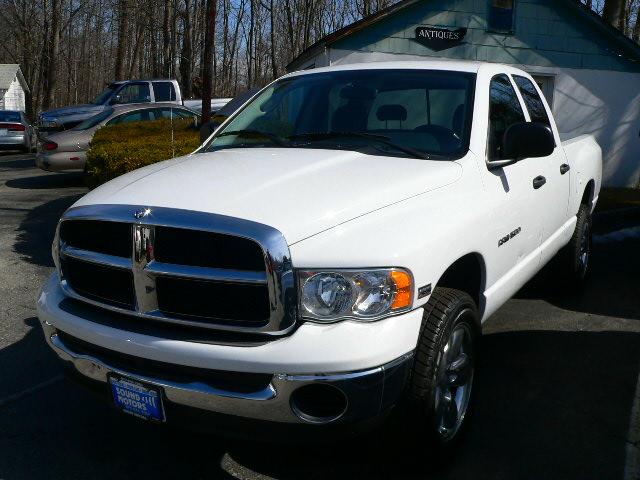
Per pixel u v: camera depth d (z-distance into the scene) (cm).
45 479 311
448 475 310
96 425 360
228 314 258
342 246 257
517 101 436
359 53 1214
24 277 641
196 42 3272
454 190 318
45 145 1298
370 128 373
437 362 284
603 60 1304
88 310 294
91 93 6438
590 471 314
